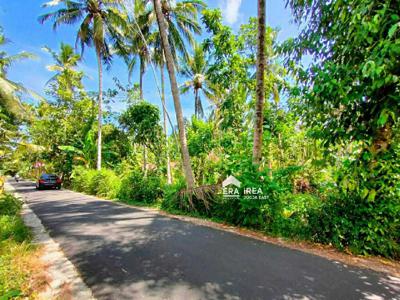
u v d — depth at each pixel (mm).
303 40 3805
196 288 2658
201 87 18469
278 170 5422
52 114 19344
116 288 2688
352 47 2736
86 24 14500
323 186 4535
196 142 11117
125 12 13406
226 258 3543
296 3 3877
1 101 9688
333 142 3191
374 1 2312
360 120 2975
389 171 3227
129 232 5035
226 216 5887
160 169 12188
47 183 16188
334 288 2639
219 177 7250
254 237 4645
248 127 9453
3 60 11367
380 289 2615
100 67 15031
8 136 12055
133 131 13430
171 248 3998
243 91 9016
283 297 2449
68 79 19250
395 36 2279
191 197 7039
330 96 2916
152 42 13945
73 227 5523
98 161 14945
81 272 3111
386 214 3619
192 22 13711
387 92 2584
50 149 19781
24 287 2715
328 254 3713
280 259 3492
